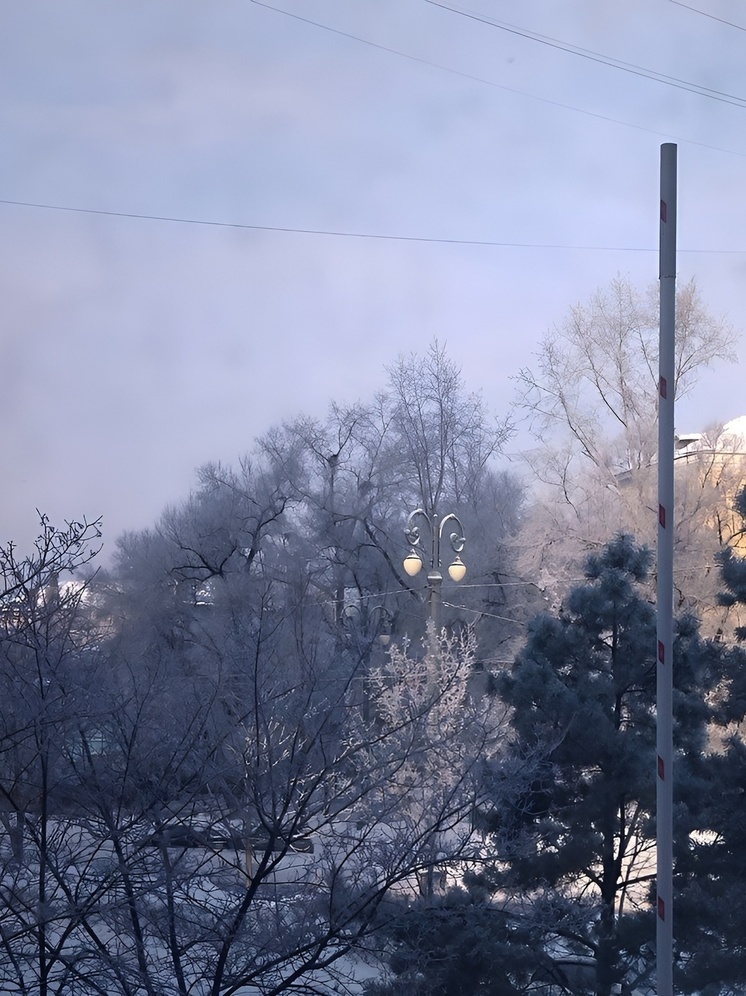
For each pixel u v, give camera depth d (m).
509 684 10.81
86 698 7.24
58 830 7.53
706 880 10.55
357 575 37.69
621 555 11.52
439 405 39.28
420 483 38.94
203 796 7.49
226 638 8.09
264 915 7.48
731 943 10.11
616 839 10.93
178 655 8.51
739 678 11.36
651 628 10.97
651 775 10.23
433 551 20.41
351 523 38.31
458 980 9.05
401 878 7.54
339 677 7.73
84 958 7.00
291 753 7.29
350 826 7.55
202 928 7.35
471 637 17.23
